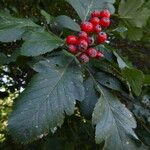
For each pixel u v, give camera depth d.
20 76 0.54
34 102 0.30
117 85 0.36
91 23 0.35
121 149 0.33
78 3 0.39
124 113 0.34
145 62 0.60
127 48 0.58
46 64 0.33
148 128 0.49
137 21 0.42
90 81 0.35
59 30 0.37
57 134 0.48
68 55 0.34
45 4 0.55
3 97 0.60
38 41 0.31
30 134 0.29
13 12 0.52
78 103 0.35
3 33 0.32
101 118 0.33
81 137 0.48
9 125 0.29
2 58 0.34
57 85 0.32
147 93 0.49
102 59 0.35
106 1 0.40
